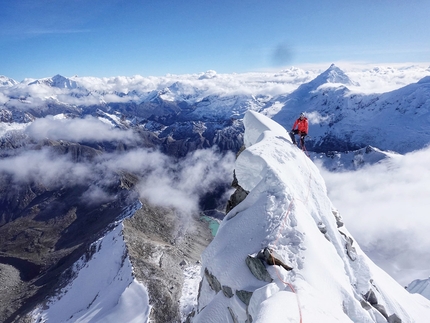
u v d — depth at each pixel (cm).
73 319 8406
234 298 1491
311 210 1917
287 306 1095
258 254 1511
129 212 17688
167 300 8194
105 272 10462
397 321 1669
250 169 2159
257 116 2916
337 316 1188
